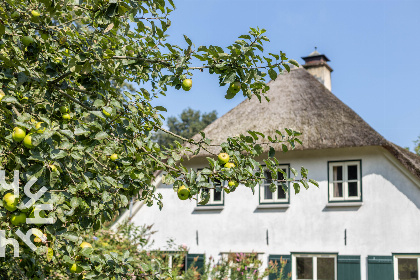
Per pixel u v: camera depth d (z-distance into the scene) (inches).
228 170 124.7
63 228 108.1
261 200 559.8
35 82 129.0
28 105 123.6
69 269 118.6
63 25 141.5
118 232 458.9
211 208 578.2
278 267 534.6
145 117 137.2
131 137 126.3
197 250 574.6
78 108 140.6
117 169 136.3
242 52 120.3
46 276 142.3
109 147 118.7
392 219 501.7
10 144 109.7
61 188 113.7
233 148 135.0
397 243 495.2
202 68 129.3
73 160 114.3
